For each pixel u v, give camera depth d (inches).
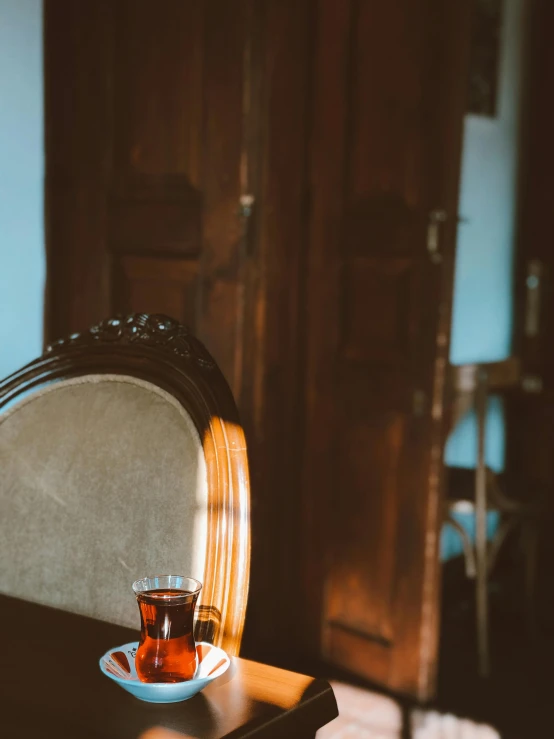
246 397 105.3
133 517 44.3
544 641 128.0
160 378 46.0
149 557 43.6
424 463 100.2
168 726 29.0
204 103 101.7
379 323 103.9
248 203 100.7
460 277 145.0
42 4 112.1
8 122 109.7
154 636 31.1
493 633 130.4
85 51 109.9
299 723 30.4
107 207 110.3
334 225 107.6
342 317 107.6
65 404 48.0
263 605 113.1
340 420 108.6
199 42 101.3
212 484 42.2
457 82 94.8
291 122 106.3
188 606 31.3
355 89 104.1
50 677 32.7
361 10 102.6
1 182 109.6
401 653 103.7
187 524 42.6
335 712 32.0
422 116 98.0
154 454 44.4
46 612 39.6
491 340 156.7
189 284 104.8
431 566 101.0
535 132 159.2
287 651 115.6
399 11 99.0
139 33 105.7
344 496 108.9
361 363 105.8
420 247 98.9
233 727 28.9
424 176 98.3
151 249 107.3
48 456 47.3
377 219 103.1
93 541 45.3
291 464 114.0
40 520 46.8
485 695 107.4
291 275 109.7
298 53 106.1
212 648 34.1
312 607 113.3
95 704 30.5
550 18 156.4
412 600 102.3
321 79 107.1
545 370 157.5
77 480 46.2
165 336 47.3
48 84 113.0
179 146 103.8
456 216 97.7
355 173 105.0
